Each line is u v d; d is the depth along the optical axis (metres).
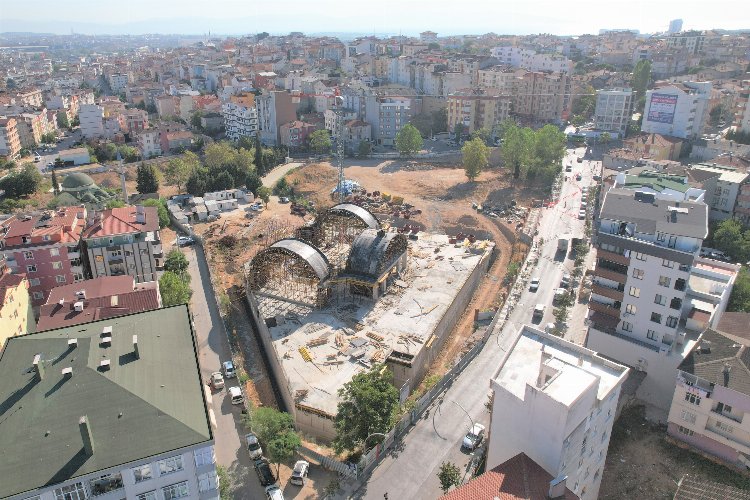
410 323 114.19
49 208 176.00
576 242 153.50
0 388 56.72
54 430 52.09
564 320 117.25
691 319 94.94
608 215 97.81
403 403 93.38
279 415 81.69
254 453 80.94
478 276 145.62
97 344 63.22
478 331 117.94
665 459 79.75
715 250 150.75
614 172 188.62
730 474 76.31
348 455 81.38
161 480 52.22
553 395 58.06
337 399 91.81
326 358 102.81
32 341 63.41
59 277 117.62
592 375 61.25
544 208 189.62
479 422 87.62
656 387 94.31
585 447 64.69
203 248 156.25
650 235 92.81
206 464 53.91
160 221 169.62
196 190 194.75
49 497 48.00
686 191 118.69
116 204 172.88
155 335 66.69
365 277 122.62
